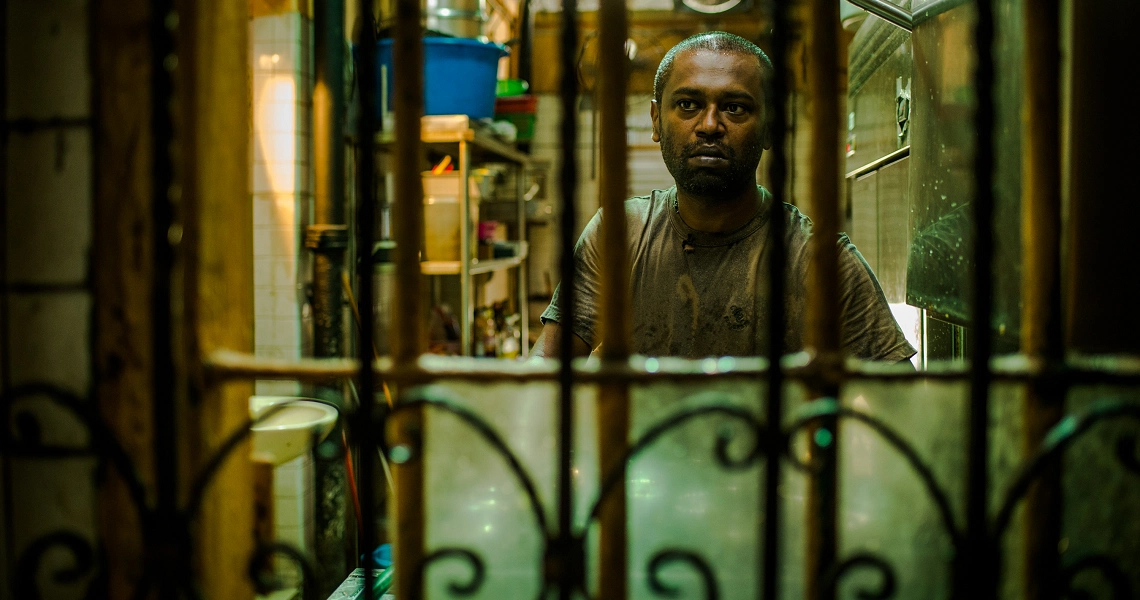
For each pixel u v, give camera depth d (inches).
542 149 159.5
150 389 23.9
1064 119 27.6
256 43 82.6
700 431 25.0
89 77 23.7
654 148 150.5
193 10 23.6
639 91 148.9
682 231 47.8
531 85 155.0
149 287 23.8
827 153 22.5
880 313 43.3
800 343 45.3
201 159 24.4
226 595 26.0
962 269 41.8
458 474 25.2
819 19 22.3
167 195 22.3
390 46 94.3
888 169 72.2
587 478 25.3
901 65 66.5
